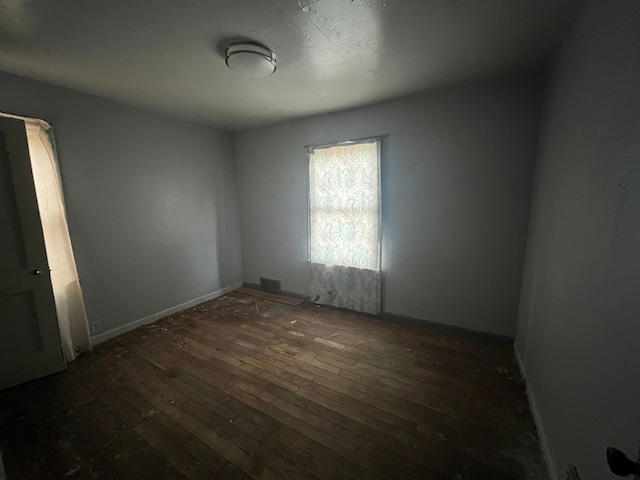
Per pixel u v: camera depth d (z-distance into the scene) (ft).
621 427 2.68
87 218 8.24
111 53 5.79
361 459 4.75
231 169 13.08
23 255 6.61
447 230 8.71
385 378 6.86
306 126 10.84
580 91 4.37
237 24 4.84
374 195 9.61
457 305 8.89
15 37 5.13
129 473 4.53
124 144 9.00
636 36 2.83
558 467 4.17
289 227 12.09
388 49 5.79
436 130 8.43
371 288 10.19
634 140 2.77
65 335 7.57
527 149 7.36
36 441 5.13
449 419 5.56
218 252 12.67
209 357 7.84
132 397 6.28
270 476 4.47
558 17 4.72
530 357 6.34
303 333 9.22
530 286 6.88
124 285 9.29
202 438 5.19
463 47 5.76
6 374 6.49
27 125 6.82
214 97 8.45
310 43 5.50
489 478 4.39
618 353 2.84
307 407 5.95
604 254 3.29
